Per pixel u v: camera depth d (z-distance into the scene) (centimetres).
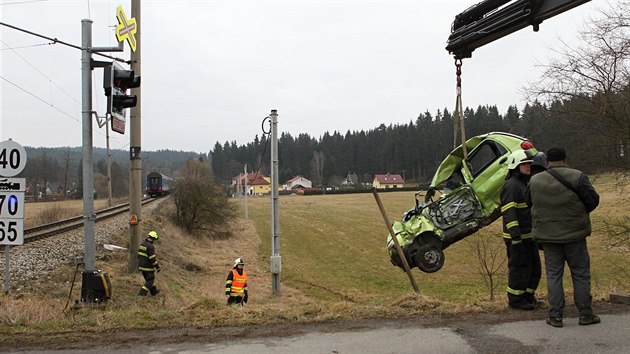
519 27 685
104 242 1734
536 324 539
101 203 5106
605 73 1459
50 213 2789
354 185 12356
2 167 829
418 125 11862
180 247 2505
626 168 1516
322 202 7675
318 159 14100
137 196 1354
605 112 1453
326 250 3070
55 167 10881
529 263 615
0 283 1011
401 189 10031
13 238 845
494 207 892
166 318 602
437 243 927
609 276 1576
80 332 550
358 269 2436
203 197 3145
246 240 3425
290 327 559
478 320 567
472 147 947
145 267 1144
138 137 1343
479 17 768
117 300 1003
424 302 644
